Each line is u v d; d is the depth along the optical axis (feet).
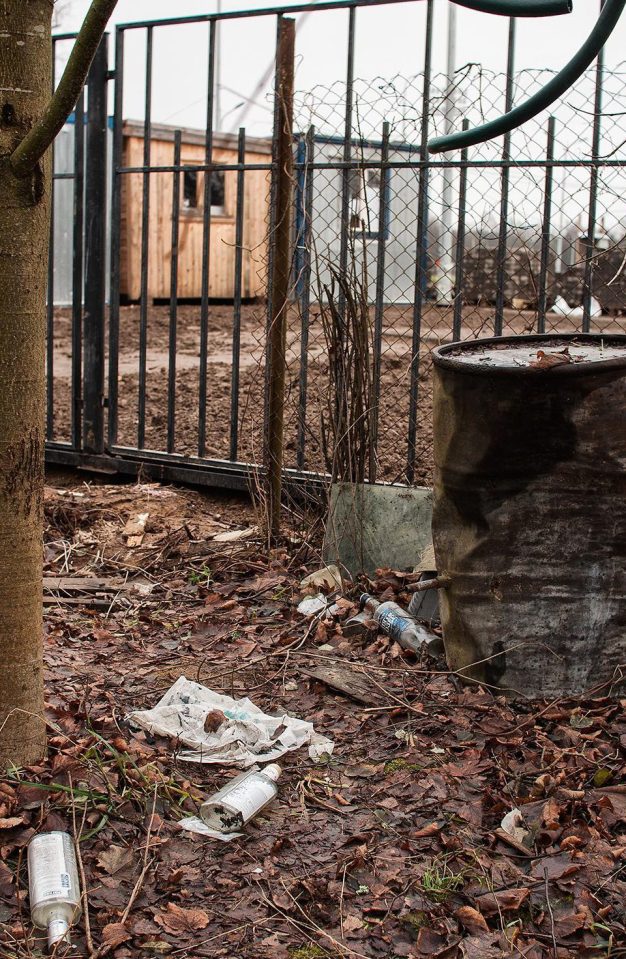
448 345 13.73
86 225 21.93
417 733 11.93
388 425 24.41
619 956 8.30
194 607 16.05
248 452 22.08
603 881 9.16
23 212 9.57
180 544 18.43
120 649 14.42
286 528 18.88
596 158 16.22
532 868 9.40
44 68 9.62
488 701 12.65
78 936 8.48
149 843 9.59
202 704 12.35
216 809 9.97
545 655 12.66
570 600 12.54
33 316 9.80
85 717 11.83
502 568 12.62
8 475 9.87
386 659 13.89
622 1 11.58
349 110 17.76
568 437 12.09
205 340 20.44
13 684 10.30
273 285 18.06
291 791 10.74
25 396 9.83
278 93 17.75
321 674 13.33
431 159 19.34
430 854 9.63
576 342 14.48
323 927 8.69
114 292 21.76
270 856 9.57
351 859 9.48
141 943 8.43
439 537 13.29
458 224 17.35
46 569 17.58
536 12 11.97
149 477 21.47
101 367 22.20
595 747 11.40
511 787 10.65
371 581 16.25
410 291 37.83
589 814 10.11
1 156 9.41
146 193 20.95
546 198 16.70
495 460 12.33
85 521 19.58
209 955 8.32
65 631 14.96
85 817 9.86
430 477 20.07
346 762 11.34
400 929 8.66
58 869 8.82
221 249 60.08
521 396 11.98
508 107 16.76
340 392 17.48
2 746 10.34
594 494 12.28
